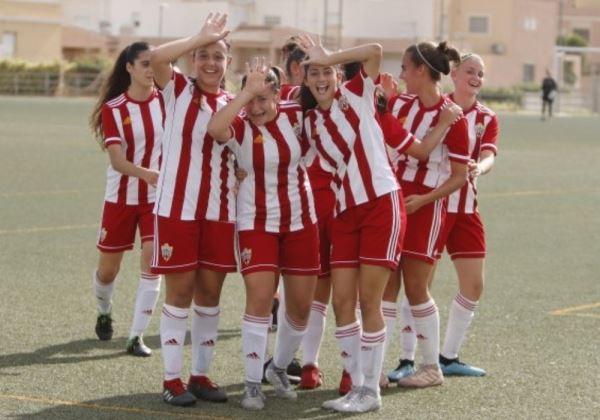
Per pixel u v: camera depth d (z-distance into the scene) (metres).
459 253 11.45
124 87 12.52
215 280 10.26
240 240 10.16
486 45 107.06
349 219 10.05
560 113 90.81
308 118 10.03
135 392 10.47
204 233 10.14
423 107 10.73
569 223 23.67
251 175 10.05
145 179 11.91
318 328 10.84
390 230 9.91
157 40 99.50
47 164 33.00
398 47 96.25
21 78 88.75
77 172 30.95
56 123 52.03
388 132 10.38
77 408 9.87
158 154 12.43
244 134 9.93
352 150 9.94
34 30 97.06
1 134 44.59
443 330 13.47
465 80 11.48
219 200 10.09
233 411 9.97
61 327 13.05
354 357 10.15
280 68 12.12
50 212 22.91
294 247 10.18
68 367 11.34
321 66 9.82
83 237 19.75
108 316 12.58
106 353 11.98
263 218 10.07
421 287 10.81
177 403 10.04
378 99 10.37
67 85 88.88
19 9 96.19
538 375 11.38
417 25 97.25
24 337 12.52
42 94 88.19
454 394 10.65
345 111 9.90
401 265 10.81
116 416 9.66
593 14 132.12
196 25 98.50
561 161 39.78
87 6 102.56
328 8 97.19
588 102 100.06
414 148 10.38
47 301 14.42
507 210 25.61
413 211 10.62
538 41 109.12
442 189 10.60
